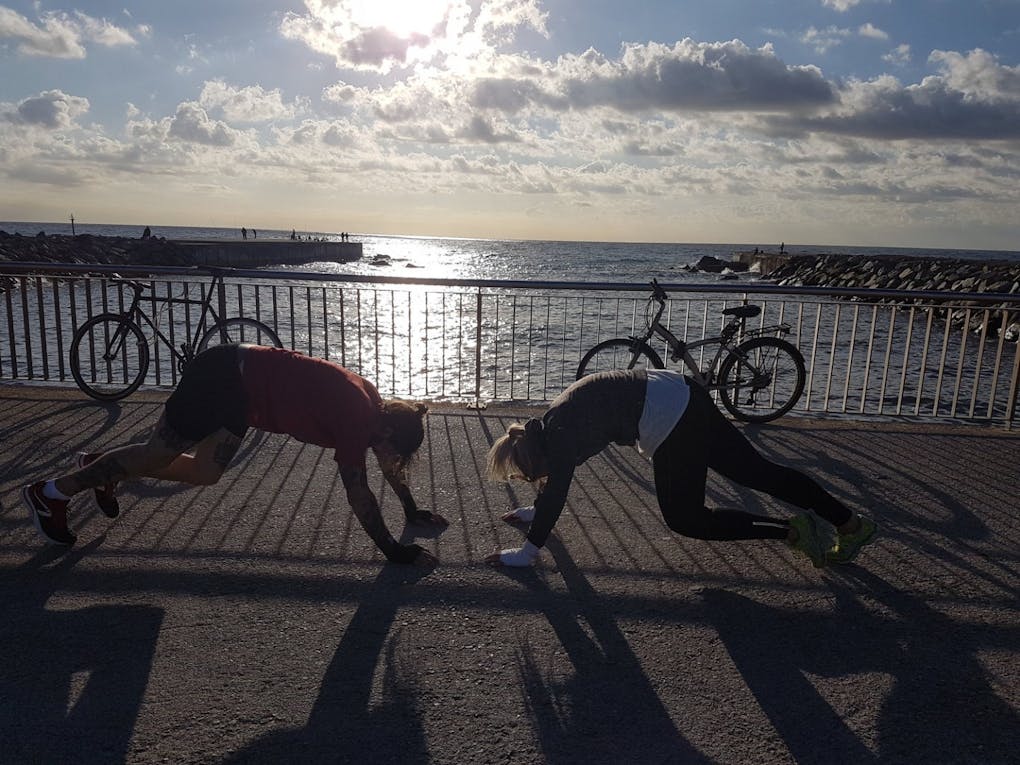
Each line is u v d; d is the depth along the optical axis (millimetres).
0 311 19812
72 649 3045
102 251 50594
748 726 2705
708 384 7133
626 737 2623
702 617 3461
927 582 3873
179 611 3361
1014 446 6398
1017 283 31672
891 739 2654
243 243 71750
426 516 4426
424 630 3275
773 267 71875
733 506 4906
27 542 3998
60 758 2438
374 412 3676
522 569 3885
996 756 2580
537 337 18812
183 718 2648
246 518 4395
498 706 2771
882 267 45812
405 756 2492
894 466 5773
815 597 3686
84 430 6016
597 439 3674
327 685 2863
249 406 3609
